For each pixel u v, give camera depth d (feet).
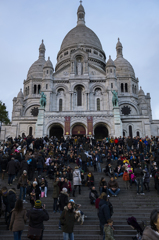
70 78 191.62
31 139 113.91
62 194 49.34
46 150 102.27
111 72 194.49
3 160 78.69
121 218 54.03
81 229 49.34
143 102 225.76
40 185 67.10
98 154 93.40
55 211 55.93
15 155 81.82
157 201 64.44
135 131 191.31
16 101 245.24
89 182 72.43
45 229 49.57
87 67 196.44
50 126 162.50
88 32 272.31
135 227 37.88
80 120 161.58
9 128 210.79
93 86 193.06
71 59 197.88
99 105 190.29
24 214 37.88
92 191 61.93
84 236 45.75
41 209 35.55
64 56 254.06
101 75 198.18
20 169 76.13
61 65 245.24
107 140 125.18
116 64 251.19
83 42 257.96
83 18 310.04
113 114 163.02
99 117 162.20
